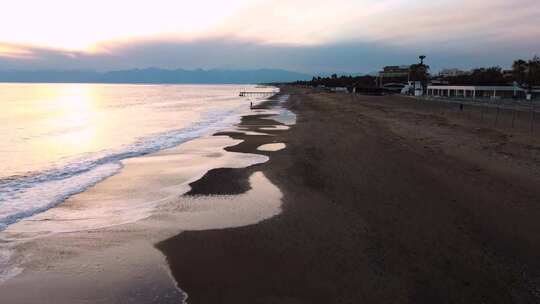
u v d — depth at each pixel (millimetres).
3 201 13812
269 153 22281
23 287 7930
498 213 11461
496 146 21734
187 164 19703
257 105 75562
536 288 7613
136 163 20250
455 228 10445
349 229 10547
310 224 11016
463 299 7223
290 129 34031
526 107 44781
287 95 128250
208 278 8156
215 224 11242
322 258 8906
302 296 7402
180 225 11211
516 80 85125
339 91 140250
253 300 7305
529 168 16562
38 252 9516
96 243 10016
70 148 25688
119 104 80562
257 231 10609
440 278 7941
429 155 19984
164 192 14734
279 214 11922
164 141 28250
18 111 58406
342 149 22625
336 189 14406
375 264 8562
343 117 43938
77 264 8875
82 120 45625
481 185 14289
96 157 22281
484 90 79375
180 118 48469
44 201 13789
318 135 29297
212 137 29719
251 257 9055
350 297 7328
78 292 7727
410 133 28297
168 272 8438
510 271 8242
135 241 10109
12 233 10758
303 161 19531
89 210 12758
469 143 23047
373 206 12367
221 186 15367
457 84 108250
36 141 29000
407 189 14117
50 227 11203
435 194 13406
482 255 8930
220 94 154000
